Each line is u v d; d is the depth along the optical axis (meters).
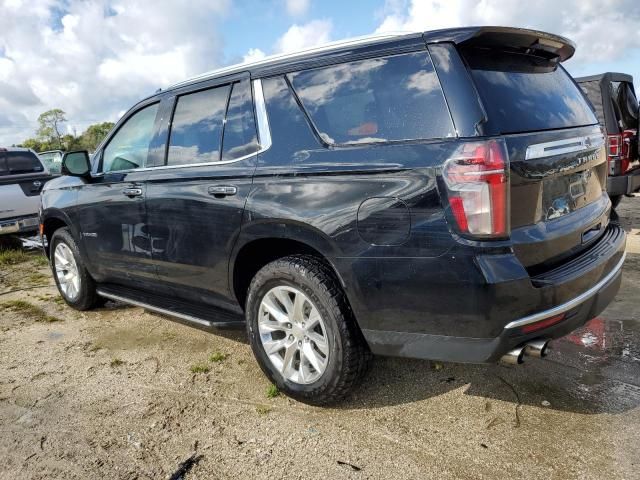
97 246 4.22
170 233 3.46
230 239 3.04
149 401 3.04
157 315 4.59
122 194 3.84
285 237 2.75
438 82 2.37
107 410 2.97
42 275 6.50
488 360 2.29
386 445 2.51
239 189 2.96
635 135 7.32
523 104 2.52
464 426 2.62
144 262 3.77
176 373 3.39
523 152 2.31
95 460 2.50
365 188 2.44
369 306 2.50
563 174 2.60
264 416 2.82
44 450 2.60
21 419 2.91
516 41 2.59
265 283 2.90
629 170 7.18
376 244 2.41
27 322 4.59
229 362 3.52
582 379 3.02
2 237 8.14
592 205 2.95
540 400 2.82
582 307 2.49
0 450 2.62
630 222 7.72
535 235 2.37
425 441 2.52
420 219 2.29
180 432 2.71
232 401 3.00
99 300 4.78
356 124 2.60
